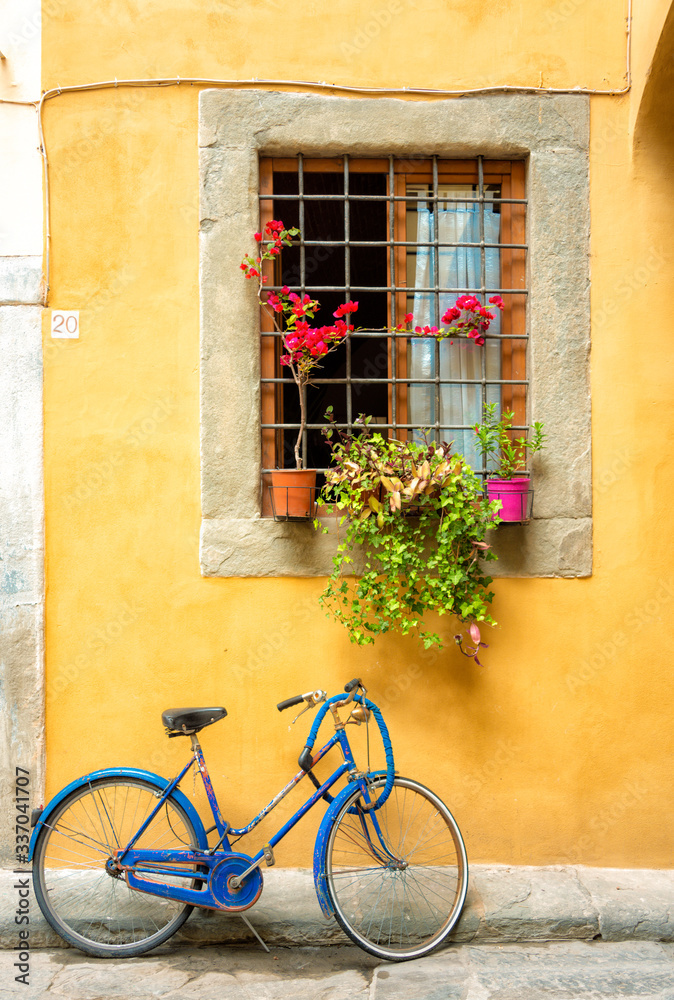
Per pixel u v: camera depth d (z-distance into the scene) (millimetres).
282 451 3240
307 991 2555
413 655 3135
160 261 3139
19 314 3127
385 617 2994
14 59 3137
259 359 3172
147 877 2746
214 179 3121
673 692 3164
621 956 2760
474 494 2945
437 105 3143
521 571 3148
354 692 2936
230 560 3115
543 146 3170
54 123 3127
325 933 2852
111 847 2818
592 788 3143
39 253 3137
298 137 3123
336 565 2996
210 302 3125
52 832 3033
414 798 3098
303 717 3113
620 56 3180
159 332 3137
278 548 3117
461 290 3197
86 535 3129
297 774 2818
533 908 2883
